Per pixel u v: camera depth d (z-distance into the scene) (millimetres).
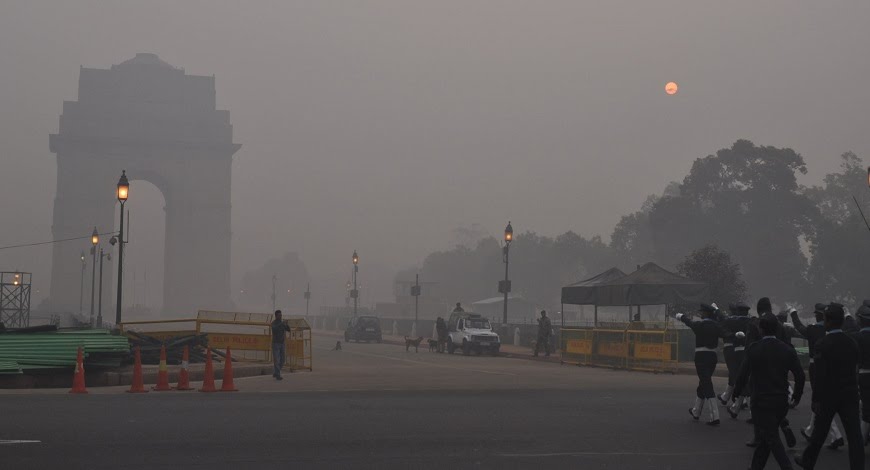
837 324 10211
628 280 36062
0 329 26594
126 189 33875
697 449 12445
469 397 19891
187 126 144625
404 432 13727
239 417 15430
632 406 18078
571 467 10859
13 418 14867
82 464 10633
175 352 27844
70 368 22359
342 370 30359
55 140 138500
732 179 98625
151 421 14672
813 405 13312
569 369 32344
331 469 10531
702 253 47906
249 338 30609
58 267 136875
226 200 144375
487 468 10719
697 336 15648
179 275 140875
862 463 10039
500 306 122812
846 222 97750
